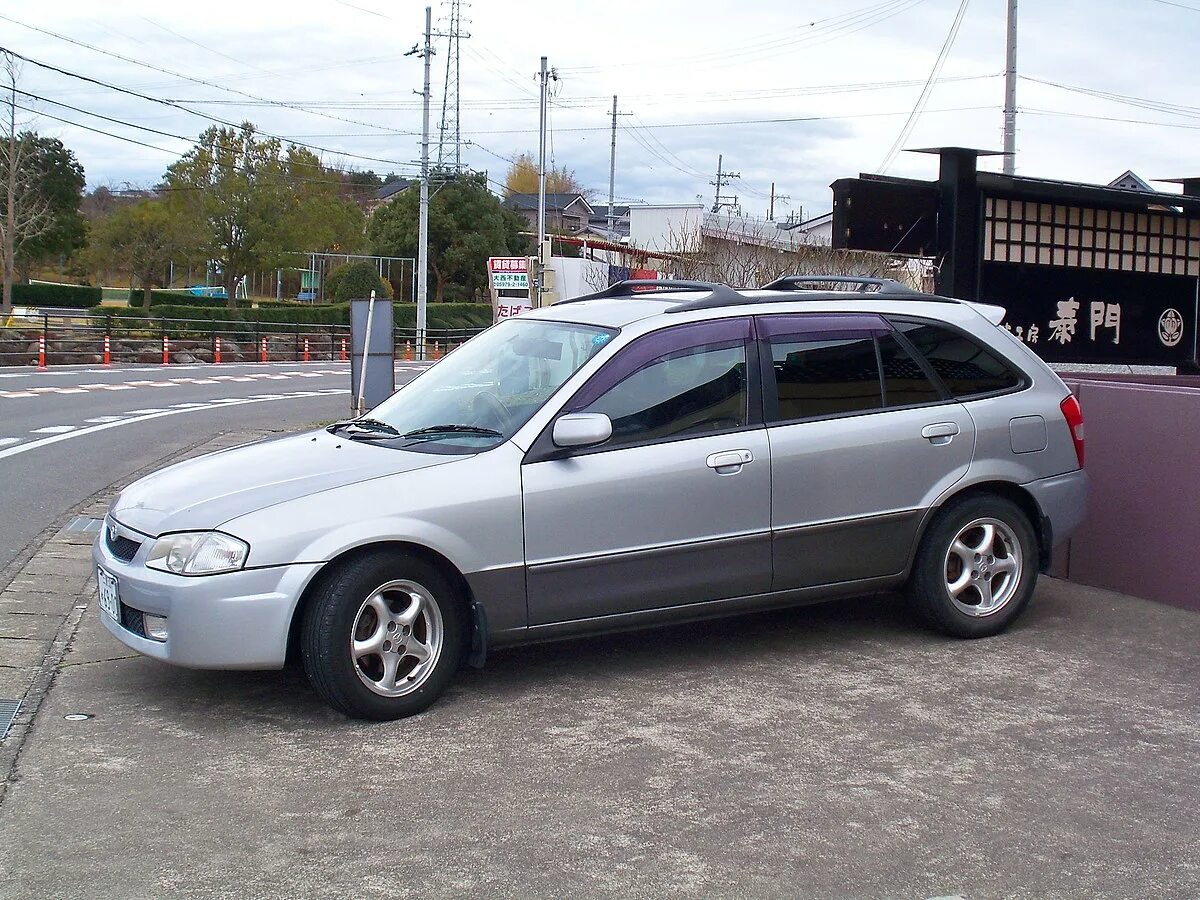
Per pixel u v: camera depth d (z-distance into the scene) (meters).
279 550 4.87
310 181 62.25
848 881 3.66
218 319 47.81
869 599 7.12
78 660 5.94
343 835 3.97
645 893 3.58
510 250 67.56
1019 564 6.29
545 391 5.49
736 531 5.59
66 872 3.70
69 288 63.81
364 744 4.80
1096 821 4.10
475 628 5.22
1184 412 6.84
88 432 16.70
